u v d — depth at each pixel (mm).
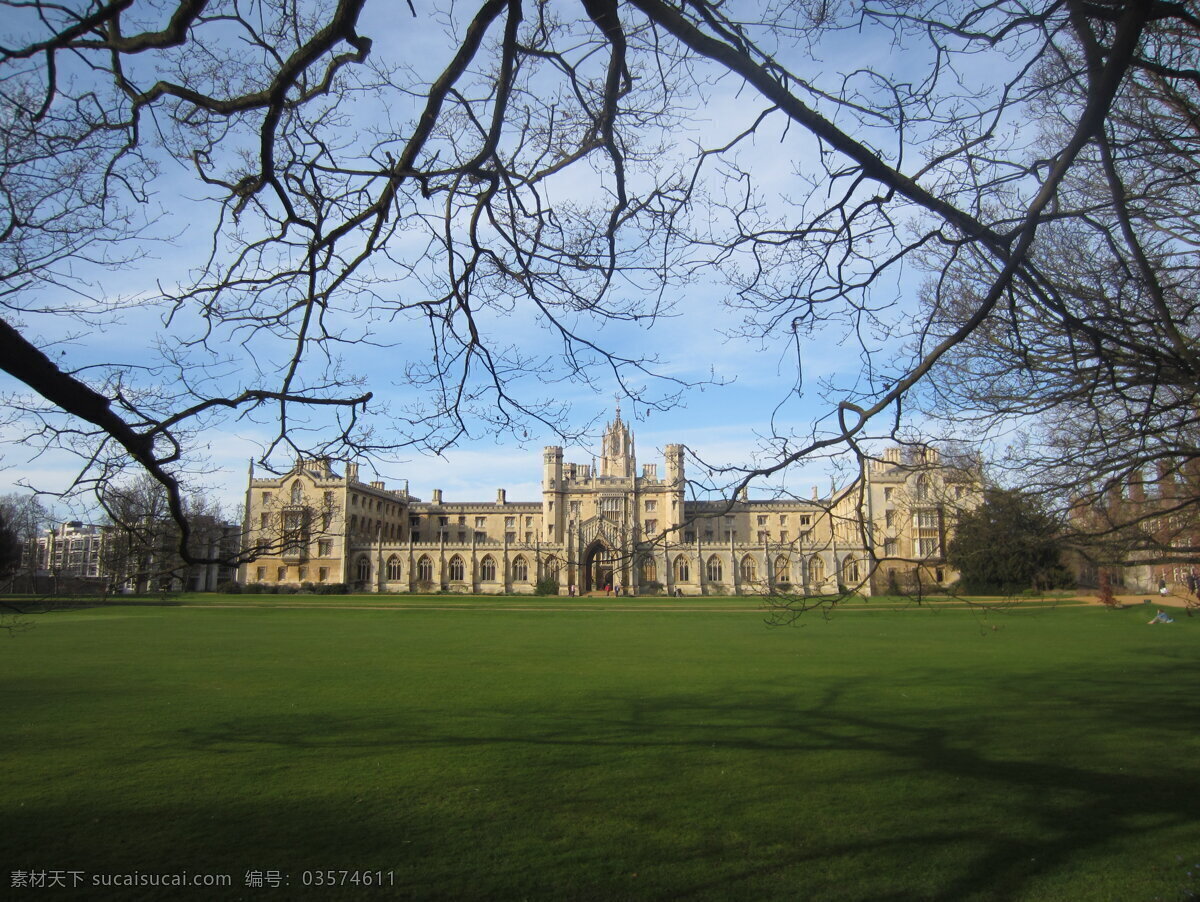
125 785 10805
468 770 11516
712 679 20219
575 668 22562
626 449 118375
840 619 45875
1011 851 8555
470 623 43125
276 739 13383
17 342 4629
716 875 7980
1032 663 23422
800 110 5633
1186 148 9414
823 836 9016
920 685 19141
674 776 11242
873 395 7137
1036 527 12070
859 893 7562
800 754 12430
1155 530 14031
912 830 9188
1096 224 6484
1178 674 20875
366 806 9984
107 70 6043
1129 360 9227
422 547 100375
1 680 19922
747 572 97938
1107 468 11125
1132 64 5848
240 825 9344
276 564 97938
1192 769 11562
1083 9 5406
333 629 37781
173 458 6152
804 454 6551
